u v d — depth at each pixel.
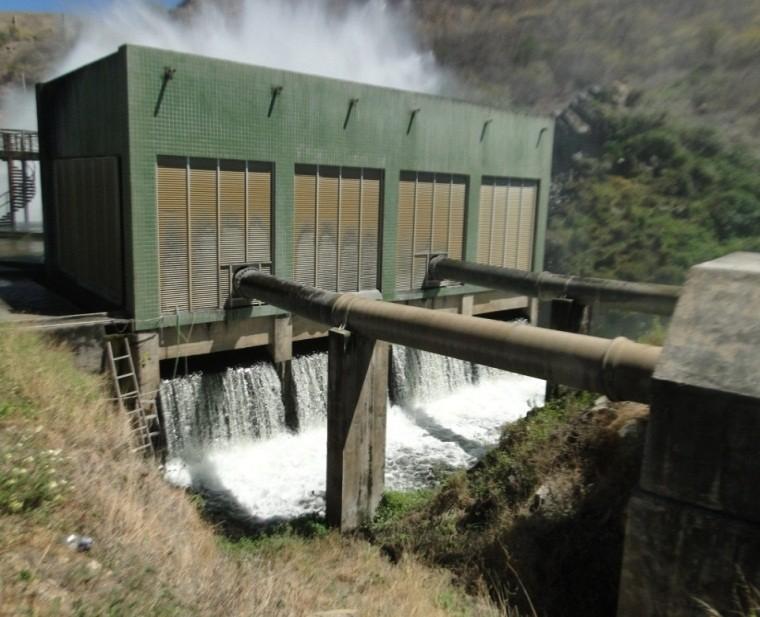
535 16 74.06
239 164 20.56
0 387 11.22
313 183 22.62
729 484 7.94
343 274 24.11
